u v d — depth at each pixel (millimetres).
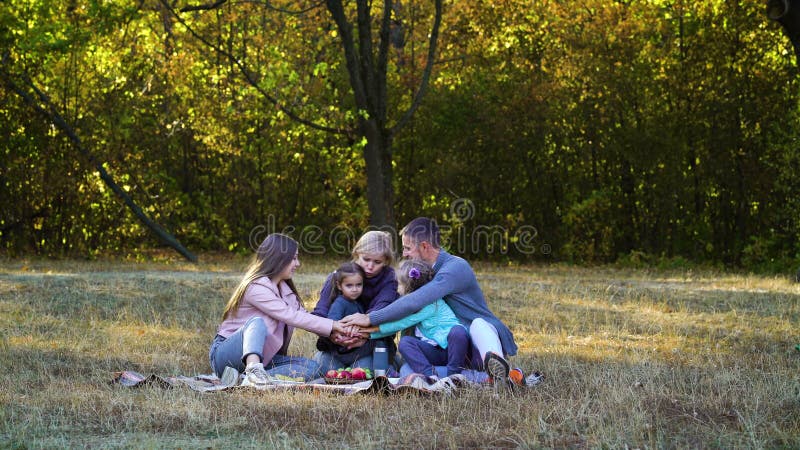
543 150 20750
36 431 5094
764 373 7105
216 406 5660
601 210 20516
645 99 20000
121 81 18578
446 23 20484
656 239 20766
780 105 19312
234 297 6754
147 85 19219
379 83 18641
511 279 14664
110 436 5027
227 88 19672
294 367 6734
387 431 5160
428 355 6566
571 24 20672
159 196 19797
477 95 20578
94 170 18281
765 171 19438
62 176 18031
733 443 4965
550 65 20656
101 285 11945
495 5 20156
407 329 6746
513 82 20578
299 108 19484
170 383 6250
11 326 9148
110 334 8875
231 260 18922
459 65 21078
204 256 19875
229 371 6379
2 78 17359
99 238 18906
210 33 19703
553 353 8211
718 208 20297
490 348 6355
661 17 19875
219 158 20781
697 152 20078
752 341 9039
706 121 19797
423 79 18781
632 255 19984
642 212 20641
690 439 5070
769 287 13750
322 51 20297
